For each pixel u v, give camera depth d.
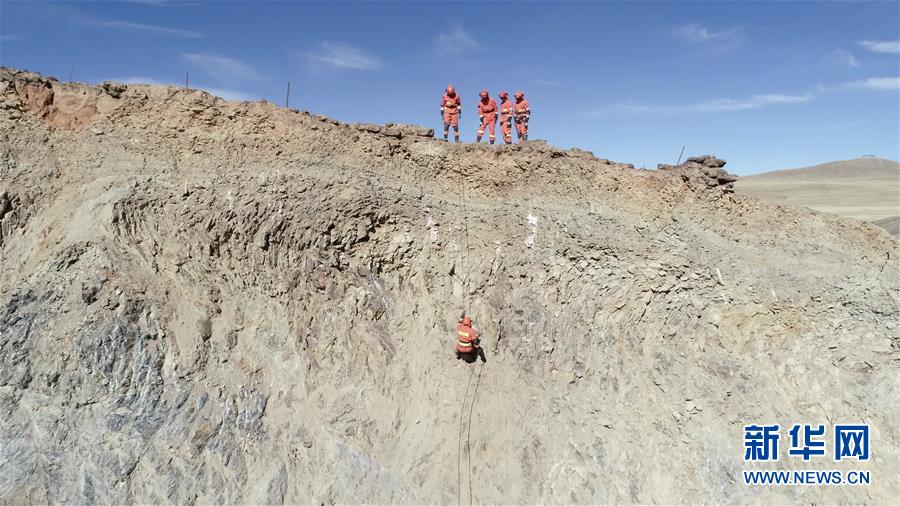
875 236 13.47
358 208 13.66
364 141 14.66
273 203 13.05
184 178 13.05
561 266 13.80
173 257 12.01
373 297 13.60
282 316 12.40
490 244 14.23
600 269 13.65
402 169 14.73
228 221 12.70
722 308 13.07
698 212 13.84
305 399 11.85
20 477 9.63
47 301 10.71
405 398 12.76
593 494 11.81
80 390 10.23
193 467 10.41
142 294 11.21
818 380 12.28
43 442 9.88
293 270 12.92
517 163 14.73
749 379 12.46
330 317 12.88
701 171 14.25
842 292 12.72
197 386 11.00
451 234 14.26
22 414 10.01
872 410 11.82
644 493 11.72
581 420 12.62
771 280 13.01
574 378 13.09
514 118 17.06
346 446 11.64
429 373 13.23
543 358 13.41
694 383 12.54
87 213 11.91
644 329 13.26
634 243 13.56
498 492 12.01
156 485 10.07
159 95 13.80
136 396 10.48
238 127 13.87
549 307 13.68
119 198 12.09
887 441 11.59
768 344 12.83
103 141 13.13
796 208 14.09
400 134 14.99
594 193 14.37
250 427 11.14
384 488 11.50
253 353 11.82
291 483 10.94
